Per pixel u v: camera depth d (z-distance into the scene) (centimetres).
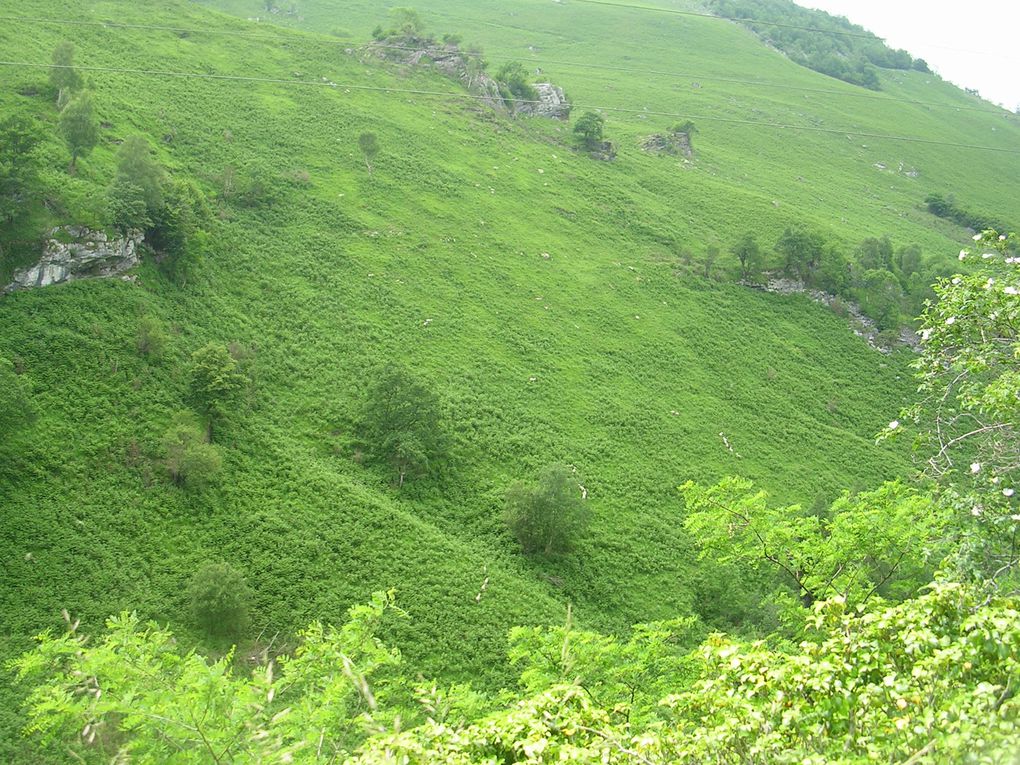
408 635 4597
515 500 5866
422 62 14600
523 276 9762
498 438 7069
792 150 17788
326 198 10056
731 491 2228
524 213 11181
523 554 5775
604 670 1806
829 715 1010
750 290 10581
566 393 8000
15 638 3959
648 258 10888
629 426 7738
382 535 5409
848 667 1063
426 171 11381
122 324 6406
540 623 4928
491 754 1082
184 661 1391
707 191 13538
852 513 2098
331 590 4847
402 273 9106
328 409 6781
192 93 11362
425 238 9900
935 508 1745
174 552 4847
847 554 2030
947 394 1672
